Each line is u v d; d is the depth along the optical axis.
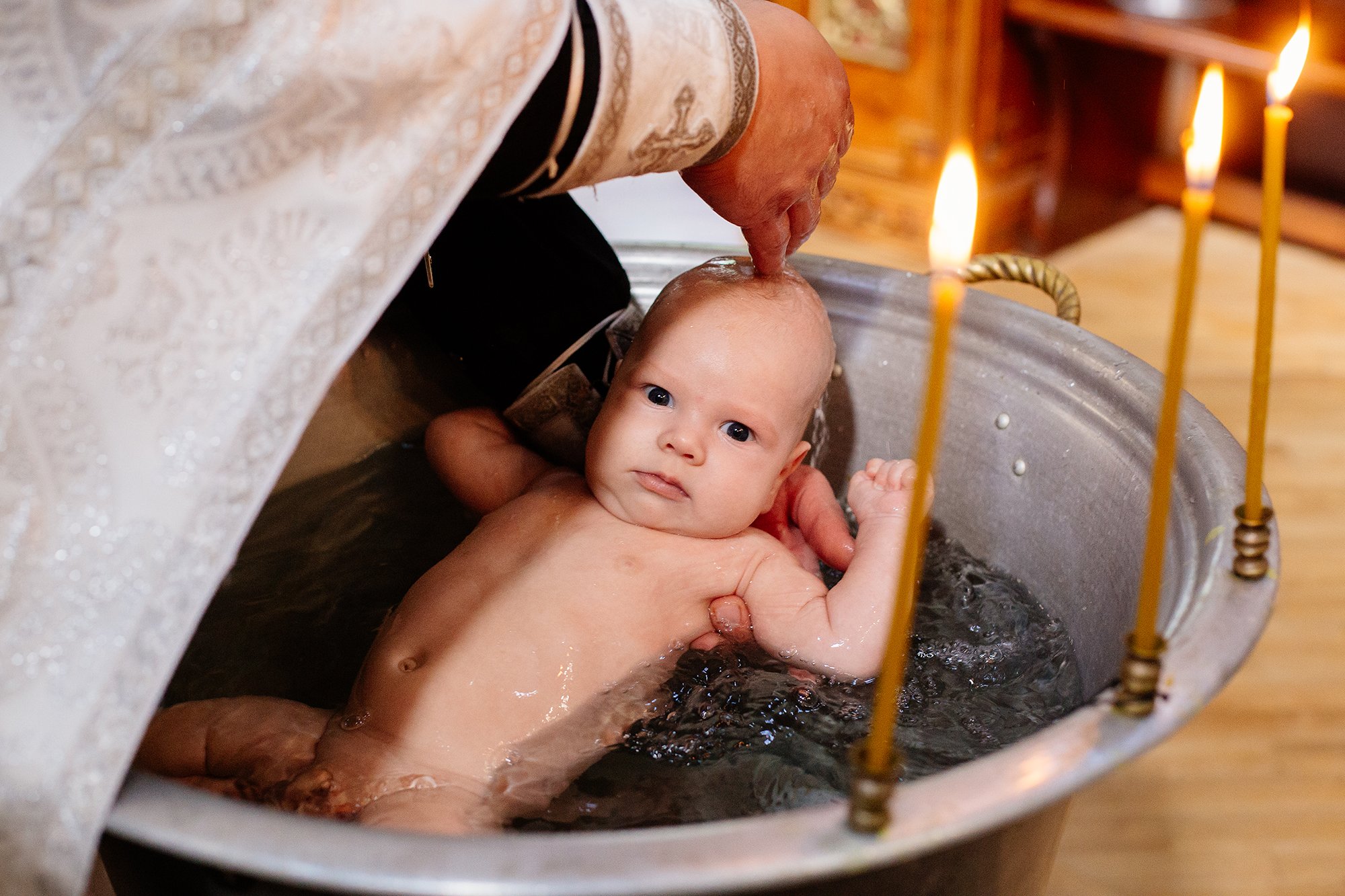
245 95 0.54
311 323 0.56
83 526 0.55
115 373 0.54
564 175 0.66
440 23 0.56
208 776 0.79
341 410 1.10
